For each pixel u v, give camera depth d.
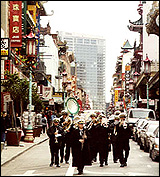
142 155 19.41
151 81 48.84
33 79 53.22
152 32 36.38
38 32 53.91
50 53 72.69
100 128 14.61
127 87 79.44
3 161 15.74
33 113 30.64
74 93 99.06
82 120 12.58
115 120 14.61
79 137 12.43
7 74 32.25
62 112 16.16
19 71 41.47
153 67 51.09
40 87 54.91
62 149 15.89
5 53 22.66
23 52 40.62
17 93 31.80
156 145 15.78
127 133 14.39
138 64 77.12
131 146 25.70
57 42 90.25
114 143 14.62
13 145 23.80
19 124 26.72
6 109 34.75
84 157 12.49
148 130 21.22
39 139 31.55
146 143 20.84
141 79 57.16
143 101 50.34
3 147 21.28
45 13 56.50
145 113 37.75
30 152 21.08
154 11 33.69
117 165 15.05
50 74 72.44
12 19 33.12
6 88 31.70
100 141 14.54
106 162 15.02
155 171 13.04
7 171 13.32
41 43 63.19
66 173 12.66
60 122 16.06
